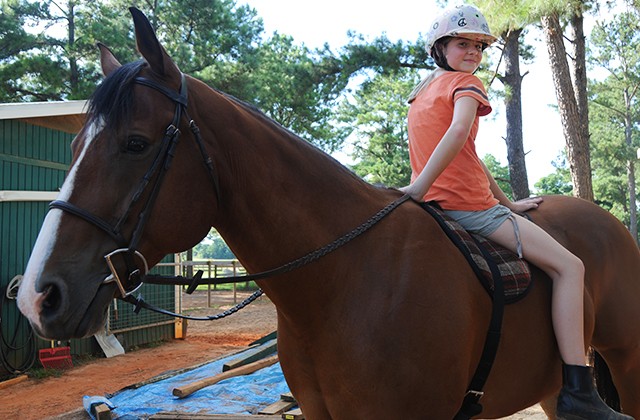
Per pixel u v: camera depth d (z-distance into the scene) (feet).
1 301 24.75
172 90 5.47
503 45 38.58
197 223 5.49
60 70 54.85
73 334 4.86
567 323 6.68
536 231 6.87
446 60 7.08
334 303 5.90
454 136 6.29
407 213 6.42
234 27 57.88
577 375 6.53
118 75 5.34
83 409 18.33
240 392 16.69
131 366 27.89
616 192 118.21
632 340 8.09
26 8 60.34
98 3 62.08
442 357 5.77
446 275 6.08
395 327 5.70
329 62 42.01
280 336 6.61
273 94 55.62
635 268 8.41
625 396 8.25
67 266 4.87
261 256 5.94
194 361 29.12
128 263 5.11
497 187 8.25
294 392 6.58
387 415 5.65
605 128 110.52
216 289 71.46
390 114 95.71
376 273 5.92
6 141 25.30
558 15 29.84
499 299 6.39
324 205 6.10
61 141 28.02
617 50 104.88
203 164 5.49
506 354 6.53
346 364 5.76
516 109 41.73
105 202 5.04
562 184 181.68
